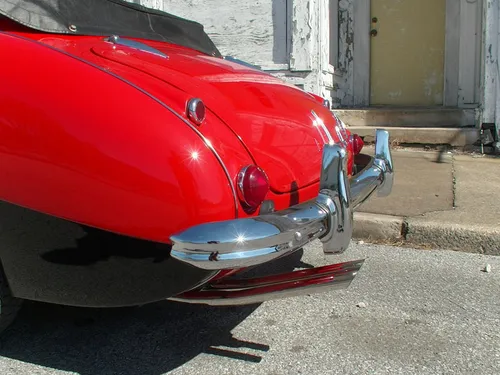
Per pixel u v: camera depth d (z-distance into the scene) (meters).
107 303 2.32
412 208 4.56
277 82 3.16
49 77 2.19
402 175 5.67
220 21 7.13
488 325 2.93
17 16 2.42
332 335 2.83
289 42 6.90
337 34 8.45
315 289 2.30
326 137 2.98
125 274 2.22
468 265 3.78
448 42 8.10
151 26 3.31
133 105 2.12
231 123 2.31
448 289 3.39
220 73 2.73
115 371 2.50
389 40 8.39
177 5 7.26
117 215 2.12
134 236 2.13
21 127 2.17
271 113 2.61
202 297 2.37
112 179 2.10
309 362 2.57
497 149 6.68
